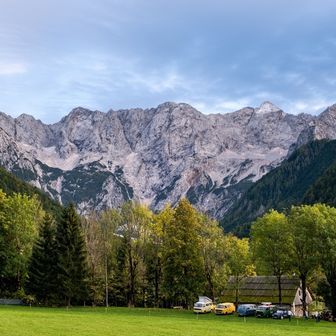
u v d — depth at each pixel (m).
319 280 105.38
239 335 56.41
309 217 93.19
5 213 109.19
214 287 107.19
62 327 56.41
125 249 113.75
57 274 101.50
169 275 103.38
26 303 103.00
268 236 97.62
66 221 104.31
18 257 107.75
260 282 130.62
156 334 54.25
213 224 106.06
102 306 115.12
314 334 60.53
